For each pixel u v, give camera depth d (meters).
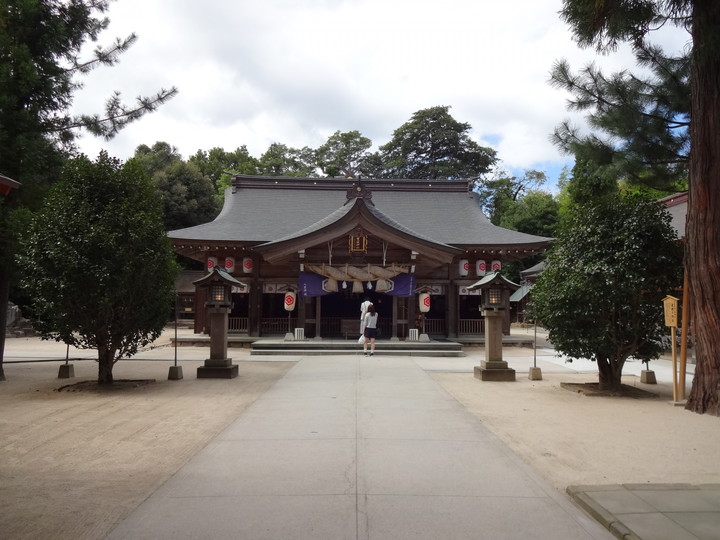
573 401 9.62
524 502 4.52
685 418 8.12
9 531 3.87
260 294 24.16
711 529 3.83
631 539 3.66
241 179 29.92
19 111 12.69
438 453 6.00
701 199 8.70
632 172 10.86
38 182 13.23
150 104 14.91
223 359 12.74
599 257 10.23
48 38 13.53
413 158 53.56
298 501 4.48
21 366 15.20
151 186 11.60
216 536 3.77
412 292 21.14
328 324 24.31
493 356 12.63
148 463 5.63
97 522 4.04
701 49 8.08
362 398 9.57
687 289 9.23
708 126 8.65
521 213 45.94
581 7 8.34
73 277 10.02
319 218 27.55
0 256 11.91
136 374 13.32
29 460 5.75
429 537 3.79
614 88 10.50
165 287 11.45
